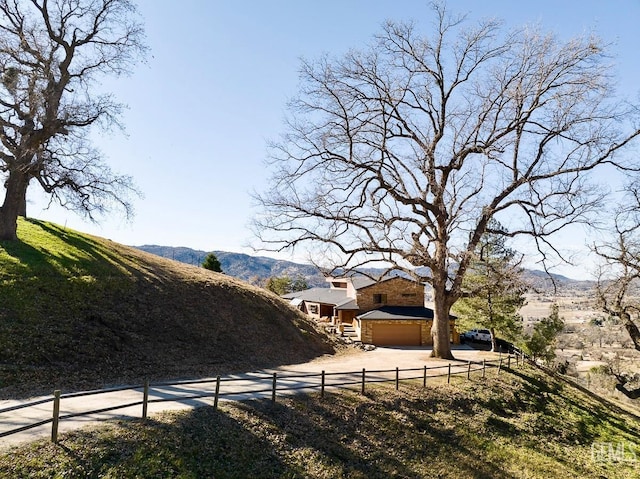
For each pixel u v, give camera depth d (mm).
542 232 26094
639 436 23438
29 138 25250
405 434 15766
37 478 8508
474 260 35531
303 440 13406
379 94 27859
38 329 18109
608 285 30781
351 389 18125
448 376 21844
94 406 12867
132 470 9609
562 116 24953
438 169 27922
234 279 38062
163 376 18219
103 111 27594
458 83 27766
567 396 26406
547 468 16234
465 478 14320
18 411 12039
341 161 26703
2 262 21875
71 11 27266
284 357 26094
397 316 38438
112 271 25766
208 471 10609
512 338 38188
